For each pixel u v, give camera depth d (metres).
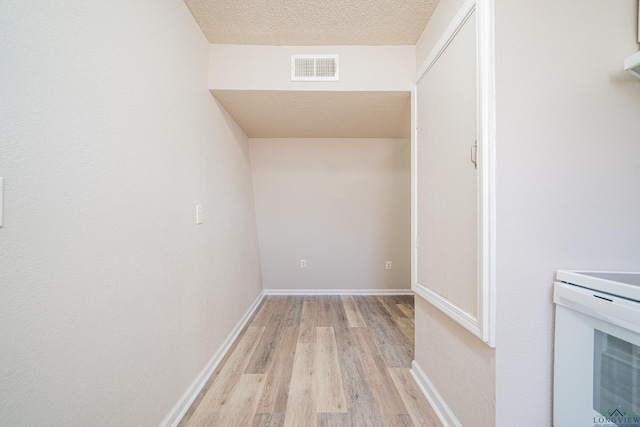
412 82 1.55
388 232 3.16
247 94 1.66
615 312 0.65
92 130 0.74
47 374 0.62
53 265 0.63
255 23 1.42
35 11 0.59
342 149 2.83
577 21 0.85
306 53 1.61
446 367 1.14
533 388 0.84
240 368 1.57
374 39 1.55
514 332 0.84
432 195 1.24
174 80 1.19
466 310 0.96
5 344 0.54
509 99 0.83
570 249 0.85
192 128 1.37
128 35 0.89
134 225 0.92
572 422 0.78
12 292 0.55
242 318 2.23
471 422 0.95
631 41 0.85
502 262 0.83
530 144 0.84
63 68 0.66
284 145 2.78
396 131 2.52
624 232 0.85
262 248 3.13
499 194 0.83
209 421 1.15
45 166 0.61
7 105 0.54
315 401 1.28
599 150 0.85
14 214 0.55
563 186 0.85
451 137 1.07
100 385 0.76
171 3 1.16
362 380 1.45
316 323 2.29
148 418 0.97
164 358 1.08
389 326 2.22
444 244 1.13
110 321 0.80
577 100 0.85
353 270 3.23
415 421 1.15
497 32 0.83
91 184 0.74
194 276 1.36
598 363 0.72
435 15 1.29
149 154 1.00
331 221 3.11
